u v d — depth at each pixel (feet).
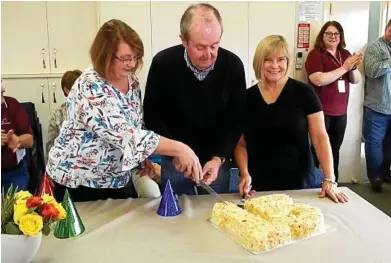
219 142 6.53
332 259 4.07
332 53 11.87
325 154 6.33
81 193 5.85
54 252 4.32
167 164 6.62
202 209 5.44
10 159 8.50
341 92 11.92
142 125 6.01
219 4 11.72
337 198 5.65
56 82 12.34
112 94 5.02
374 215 5.12
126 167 4.93
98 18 11.53
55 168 5.55
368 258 4.09
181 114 6.40
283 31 12.14
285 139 6.52
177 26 11.68
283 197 5.17
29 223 3.87
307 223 4.53
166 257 4.17
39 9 12.28
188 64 6.08
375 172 12.78
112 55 4.88
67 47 12.61
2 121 8.64
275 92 6.50
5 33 12.24
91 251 4.33
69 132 5.37
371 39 13.89
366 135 12.76
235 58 6.36
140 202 5.70
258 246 4.23
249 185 6.03
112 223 4.97
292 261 4.04
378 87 12.24
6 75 12.08
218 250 4.29
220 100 6.33
